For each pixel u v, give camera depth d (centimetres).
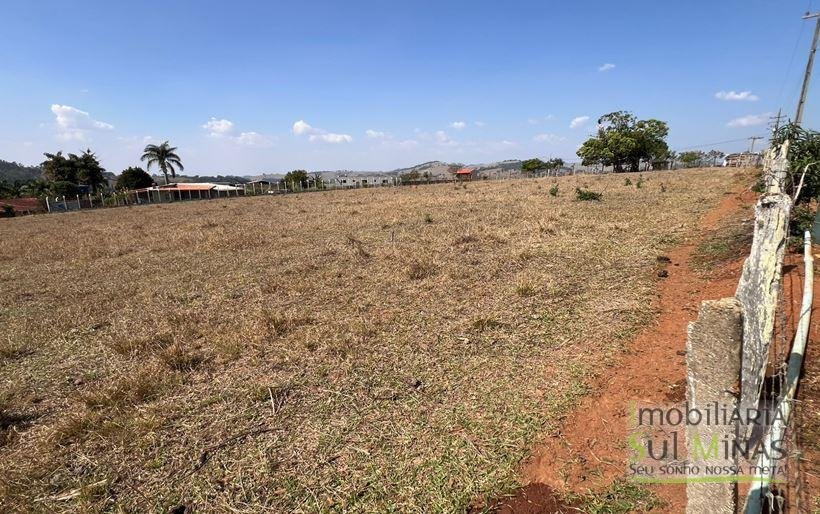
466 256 823
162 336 524
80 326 591
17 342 536
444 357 436
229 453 318
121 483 296
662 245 802
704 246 750
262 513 265
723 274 581
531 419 331
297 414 359
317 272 785
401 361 433
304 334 507
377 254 897
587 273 666
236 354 464
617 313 503
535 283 627
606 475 273
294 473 295
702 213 1106
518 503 262
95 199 4056
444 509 260
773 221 188
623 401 340
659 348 414
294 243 1095
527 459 293
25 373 461
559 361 410
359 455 307
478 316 523
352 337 492
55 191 4488
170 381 419
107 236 1429
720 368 176
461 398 365
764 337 184
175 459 315
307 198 3206
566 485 270
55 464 316
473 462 293
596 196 1573
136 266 941
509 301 572
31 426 369
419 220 1358
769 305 188
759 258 188
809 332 368
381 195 2916
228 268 873
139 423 351
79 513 270
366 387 391
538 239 918
